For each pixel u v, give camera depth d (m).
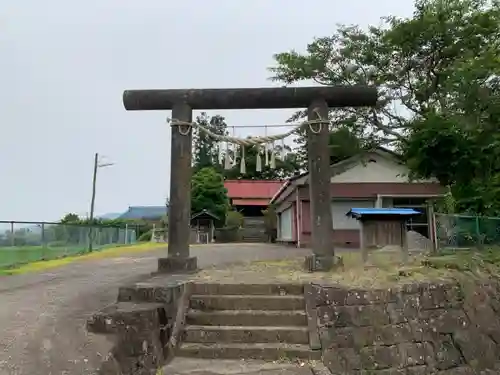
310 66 18.14
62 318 5.79
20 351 4.71
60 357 4.64
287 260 11.45
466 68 11.58
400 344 6.36
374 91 9.11
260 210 38.00
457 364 6.78
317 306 6.45
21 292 7.66
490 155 11.22
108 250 18.78
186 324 6.35
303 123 9.19
